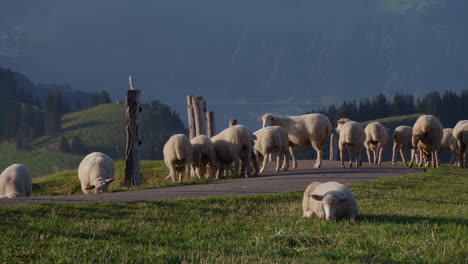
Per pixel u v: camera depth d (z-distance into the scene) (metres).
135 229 8.89
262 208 11.39
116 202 11.18
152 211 10.40
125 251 7.34
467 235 7.90
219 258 6.92
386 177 18.27
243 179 18.25
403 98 179.12
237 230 9.05
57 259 6.92
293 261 6.71
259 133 21.05
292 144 23.56
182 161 19.25
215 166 20.75
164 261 6.86
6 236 8.09
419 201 12.63
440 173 20.42
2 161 187.38
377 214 10.34
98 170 17.73
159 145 167.00
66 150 193.12
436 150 24.98
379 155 25.80
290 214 10.35
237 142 19.70
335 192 9.39
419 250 7.03
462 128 26.31
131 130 18.77
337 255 6.96
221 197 12.32
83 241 7.96
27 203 11.08
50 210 10.02
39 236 8.23
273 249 7.43
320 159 23.09
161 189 15.20
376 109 176.38
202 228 9.14
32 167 180.88
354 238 7.90
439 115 165.62
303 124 22.95
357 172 20.17
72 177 23.12
